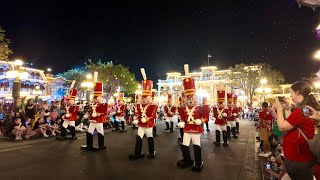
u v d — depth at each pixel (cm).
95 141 1320
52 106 1616
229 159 947
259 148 1091
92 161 873
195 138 799
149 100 953
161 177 700
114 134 1648
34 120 1366
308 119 371
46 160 875
